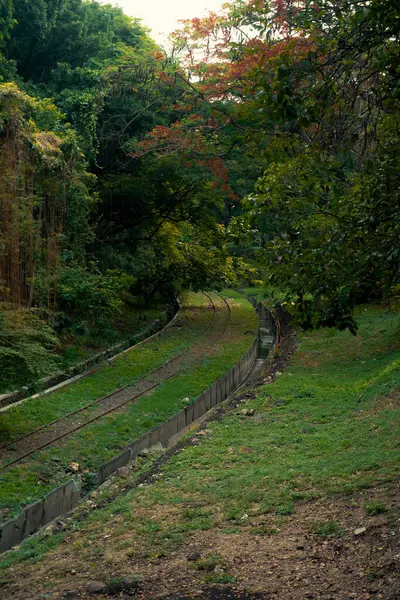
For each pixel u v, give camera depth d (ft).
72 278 95.09
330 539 29.55
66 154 89.30
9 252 74.13
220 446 51.60
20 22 118.11
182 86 88.74
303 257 27.17
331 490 36.37
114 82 102.94
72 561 31.96
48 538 37.96
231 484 41.01
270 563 27.81
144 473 49.21
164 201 118.73
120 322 122.01
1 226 73.97
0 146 74.95
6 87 75.41
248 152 33.99
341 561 26.84
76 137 99.50
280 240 29.19
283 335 114.73
